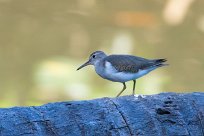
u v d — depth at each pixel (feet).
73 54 60.34
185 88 53.36
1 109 17.72
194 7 70.18
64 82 51.24
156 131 18.24
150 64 31.89
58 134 17.47
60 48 61.52
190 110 19.08
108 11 69.62
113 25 66.54
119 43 62.39
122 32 64.69
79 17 68.59
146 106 18.81
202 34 66.13
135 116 18.38
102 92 49.39
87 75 51.96
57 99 49.96
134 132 18.06
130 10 69.97
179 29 66.59
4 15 68.74
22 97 50.42
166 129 18.42
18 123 17.33
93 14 69.31
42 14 69.21
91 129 17.72
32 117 17.54
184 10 69.67
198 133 18.72
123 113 18.31
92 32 65.00
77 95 49.98
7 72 55.36
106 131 17.85
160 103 19.10
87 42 63.05
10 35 64.95
